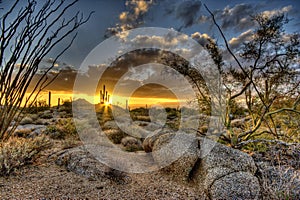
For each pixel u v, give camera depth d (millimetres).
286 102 5324
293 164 3703
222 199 2852
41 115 14023
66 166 3959
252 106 5621
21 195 2814
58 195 2895
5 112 4535
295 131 4887
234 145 4656
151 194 3141
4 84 4473
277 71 5047
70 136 6781
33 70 4699
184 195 3148
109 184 3350
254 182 3004
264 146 4641
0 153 3783
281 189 2857
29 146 4344
